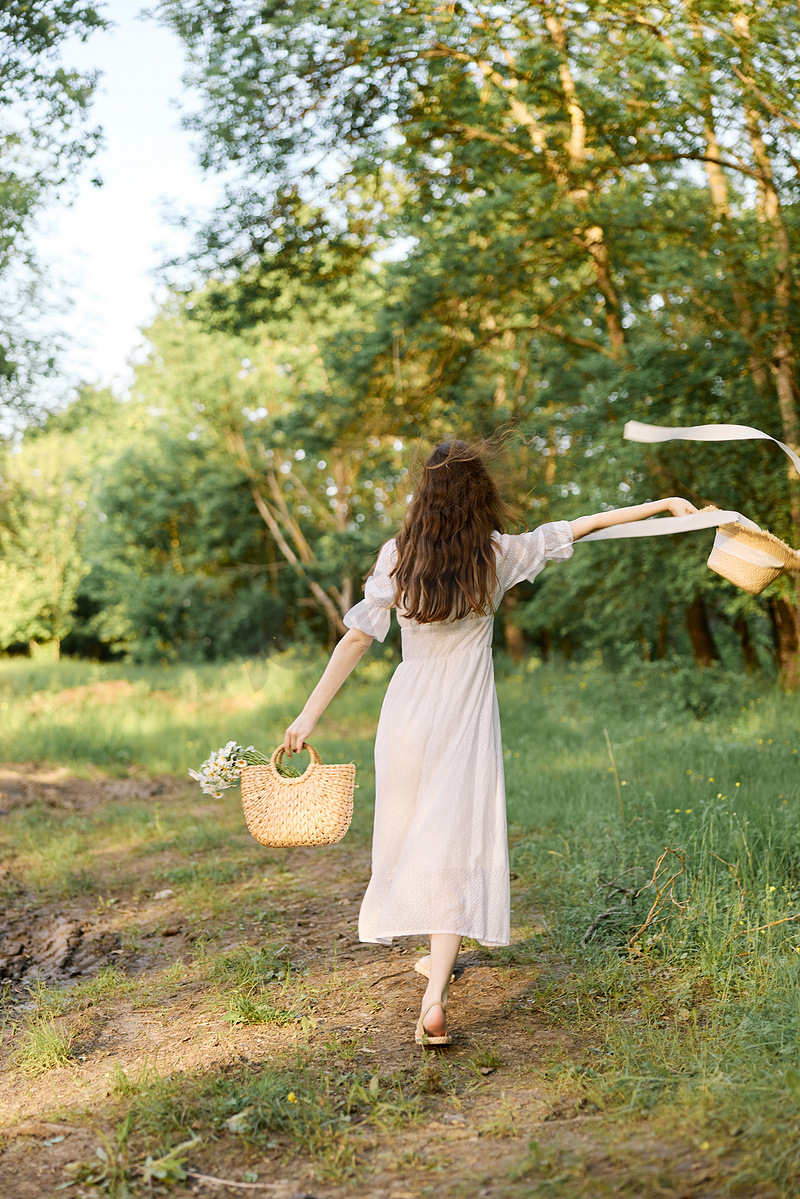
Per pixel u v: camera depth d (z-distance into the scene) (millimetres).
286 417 14961
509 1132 2336
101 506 24531
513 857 5262
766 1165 1950
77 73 7102
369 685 17984
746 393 10242
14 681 19312
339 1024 3199
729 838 4477
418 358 13219
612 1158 2109
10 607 25547
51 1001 3621
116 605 26406
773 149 8453
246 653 24094
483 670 3004
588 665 14500
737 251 9555
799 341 9602
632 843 4758
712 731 9125
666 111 8523
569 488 12492
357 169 9516
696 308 10250
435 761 2916
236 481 23188
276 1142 2404
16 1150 2459
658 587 11820
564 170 9859
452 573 2898
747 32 7719
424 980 3592
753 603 10570
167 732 12922
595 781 6922
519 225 10641
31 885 5641
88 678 20297
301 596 24156
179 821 7414
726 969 3299
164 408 24266
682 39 7941
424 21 8312
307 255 10820
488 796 2914
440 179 10117
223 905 4906
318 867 5738
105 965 4160
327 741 11344
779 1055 2570
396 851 2961
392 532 18188
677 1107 2318
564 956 3664
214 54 8438
